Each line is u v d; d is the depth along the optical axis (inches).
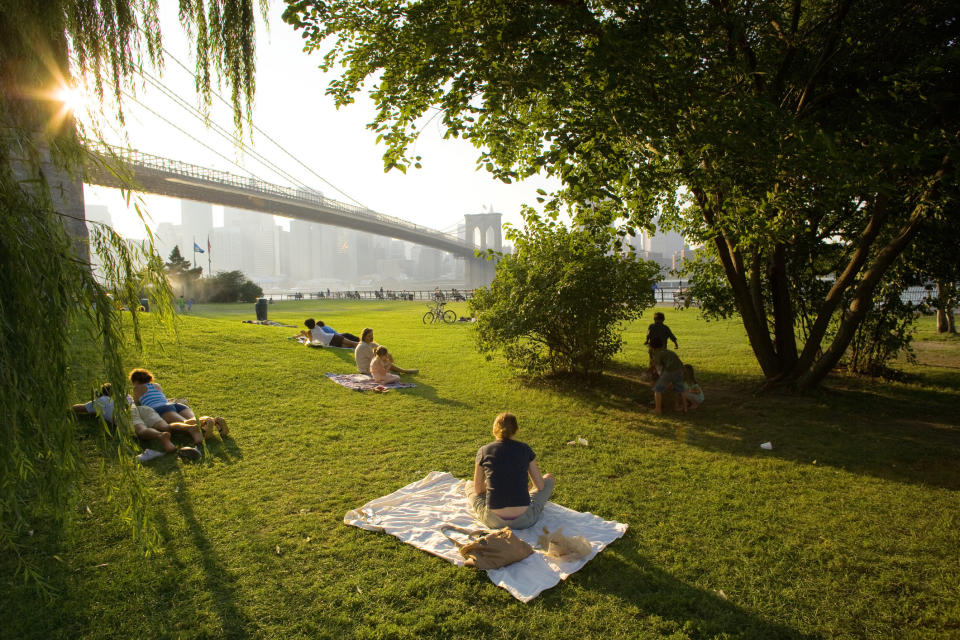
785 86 315.3
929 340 606.9
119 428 116.8
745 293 340.8
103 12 141.7
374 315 1047.0
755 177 247.0
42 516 150.9
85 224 119.3
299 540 146.6
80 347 109.5
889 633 113.3
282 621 114.1
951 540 151.9
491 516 152.4
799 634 112.8
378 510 162.6
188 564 133.7
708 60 274.8
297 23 233.5
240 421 253.9
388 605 119.8
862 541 151.0
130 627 111.2
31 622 111.7
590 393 339.9
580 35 237.3
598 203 297.3
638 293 354.0
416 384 360.8
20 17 109.6
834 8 286.4
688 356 487.8
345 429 251.0
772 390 339.9
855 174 197.2
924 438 250.4
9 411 91.8
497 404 310.2
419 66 238.4
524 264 368.2
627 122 216.8
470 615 115.6
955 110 254.5
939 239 341.1
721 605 121.6
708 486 190.7
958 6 248.5
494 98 234.4
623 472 204.4
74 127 119.0
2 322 90.4
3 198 99.9
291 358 405.1
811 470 206.7
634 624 114.4
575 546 138.8
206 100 165.9
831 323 452.1
